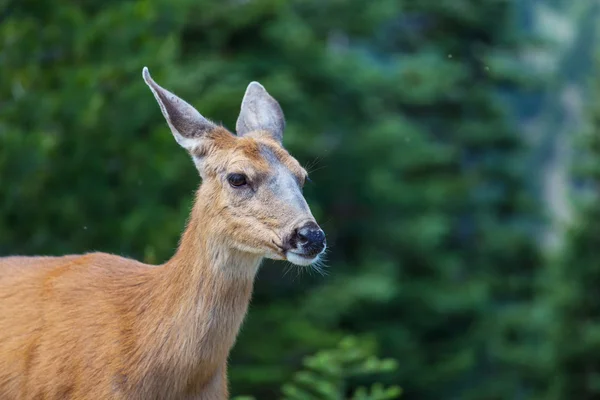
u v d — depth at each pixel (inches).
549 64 1547.7
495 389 919.7
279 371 608.4
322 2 960.9
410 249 953.5
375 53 1146.7
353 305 815.1
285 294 797.9
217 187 230.5
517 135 1149.1
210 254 227.0
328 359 330.6
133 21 562.9
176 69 649.6
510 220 1144.2
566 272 837.8
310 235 220.8
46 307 234.7
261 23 847.7
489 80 1179.9
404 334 880.3
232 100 679.7
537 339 967.0
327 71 921.5
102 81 545.6
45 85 542.9
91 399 225.3
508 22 1167.0
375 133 945.5
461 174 1092.5
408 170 1008.2
